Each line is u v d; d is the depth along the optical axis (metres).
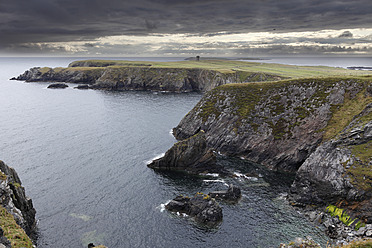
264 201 64.31
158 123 127.19
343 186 58.97
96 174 76.12
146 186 70.75
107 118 135.38
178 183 72.88
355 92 85.31
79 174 75.81
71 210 59.66
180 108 160.25
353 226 52.47
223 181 74.50
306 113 87.81
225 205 62.19
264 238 51.28
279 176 78.44
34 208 59.00
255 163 87.62
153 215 58.53
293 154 82.31
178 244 49.97
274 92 101.62
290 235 51.97
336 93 87.94
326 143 69.62
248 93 107.56
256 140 90.69
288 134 86.25
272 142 87.50
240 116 99.75
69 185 69.88
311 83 95.81
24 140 101.38
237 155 93.38
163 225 55.31
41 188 68.00
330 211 57.78
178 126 113.25
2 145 95.69
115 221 56.28
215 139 100.25
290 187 70.38
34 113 145.62
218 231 53.44
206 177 76.81
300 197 63.59
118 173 77.25
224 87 116.75
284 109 93.56
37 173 75.56
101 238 51.34
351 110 80.75
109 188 69.12
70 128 117.62
